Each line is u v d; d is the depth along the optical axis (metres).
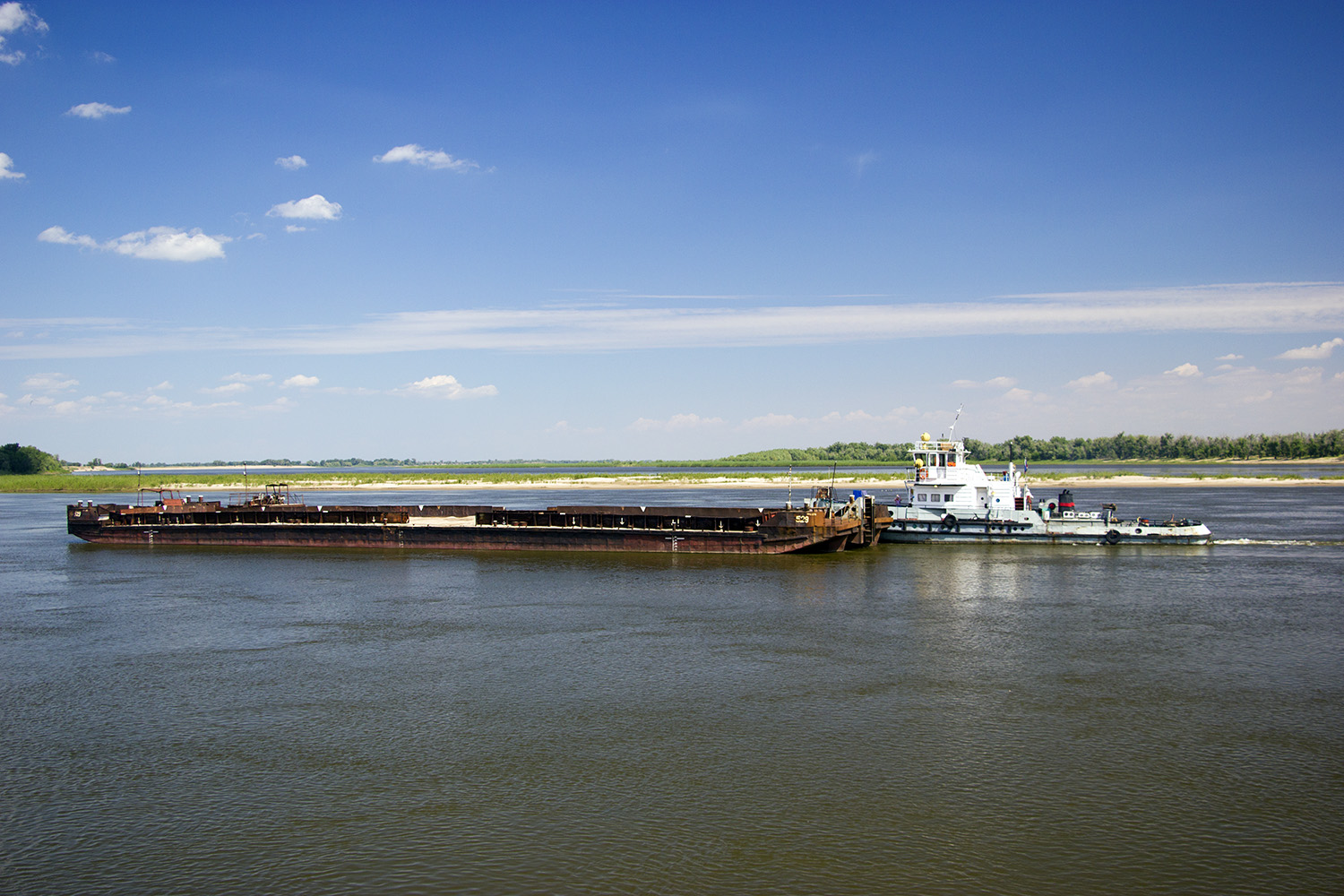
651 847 22.67
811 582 61.03
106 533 89.38
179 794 26.30
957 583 60.41
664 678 37.31
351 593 59.12
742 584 60.56
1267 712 32.47
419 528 83.12
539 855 22.33
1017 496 81.56
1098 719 31.88
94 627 48.97
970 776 26.86
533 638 45.00
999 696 34.53
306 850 22.75
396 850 22.67
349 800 25.66
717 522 78.06
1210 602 53.25
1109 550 76.25
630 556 76.00
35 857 22.67
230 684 37.41
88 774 27.86
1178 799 25.22
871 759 28.20
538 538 80.75
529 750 29.27
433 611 52.47
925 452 83.94
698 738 30.14
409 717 32.75
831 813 24.50
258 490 198.38
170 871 21.86
